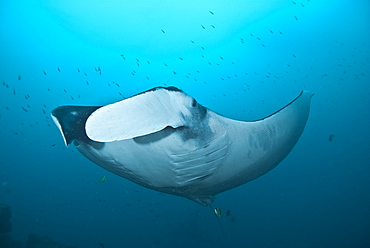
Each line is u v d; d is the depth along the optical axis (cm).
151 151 168
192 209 1238
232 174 216
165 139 161
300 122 261
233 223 1096
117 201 1659
